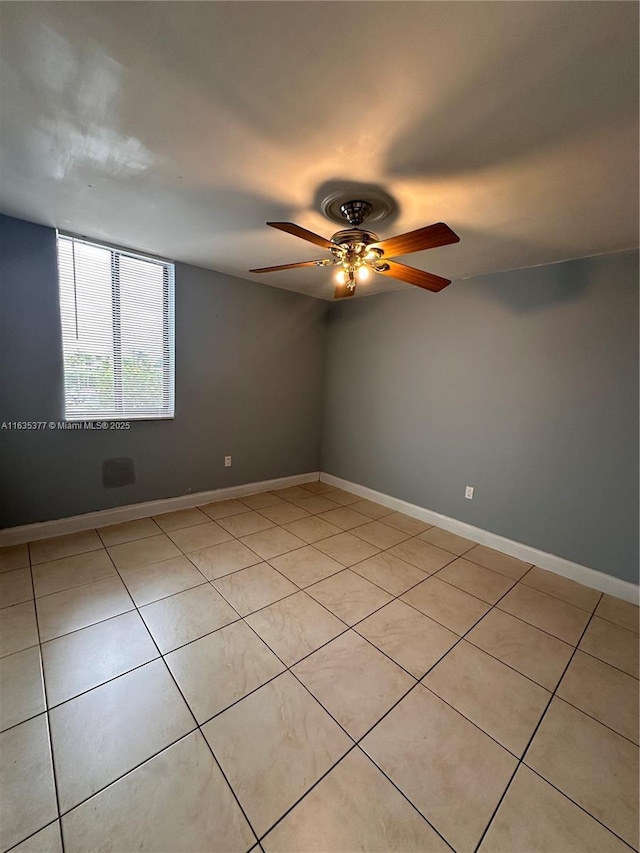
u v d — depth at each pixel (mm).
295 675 1572
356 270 1917
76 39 958
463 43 907
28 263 2338
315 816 1080
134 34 937
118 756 1212
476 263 2557
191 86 1098
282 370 3861
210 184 1678
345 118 1194
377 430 3736
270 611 1985
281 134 1295
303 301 3896
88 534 2740
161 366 3066
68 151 1463
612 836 1066
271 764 1214
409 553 2736
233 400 3535
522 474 2709
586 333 2367
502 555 2777
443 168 1444
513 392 2725
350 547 2779
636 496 2227
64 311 2533
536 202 1682
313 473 4375
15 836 997
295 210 1894
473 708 1461
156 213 2031
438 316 3154
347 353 3984
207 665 1604
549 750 1310
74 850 976
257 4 839
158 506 3176
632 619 2074
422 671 1630
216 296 3254
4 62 1037
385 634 1852
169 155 1463
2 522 2477
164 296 2994
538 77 994
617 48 893
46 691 1434
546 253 2311
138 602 1998
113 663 1586
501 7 812
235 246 2545
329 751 1264
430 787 1172
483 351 2879
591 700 1524
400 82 1035
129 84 1102
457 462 3096
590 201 1649
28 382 2445
